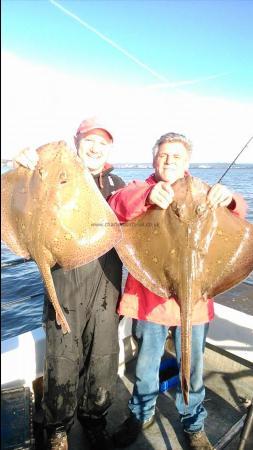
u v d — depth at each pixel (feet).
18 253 7.68
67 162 7.79
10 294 27.78
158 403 11.25
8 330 22.70
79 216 7.71
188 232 8.02
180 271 7.91
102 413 9.23
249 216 37.76
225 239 8.25
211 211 8.21
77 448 9.59
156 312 8.88
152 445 9.73
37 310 25.09
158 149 8.76
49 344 8.49
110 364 8.96
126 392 11.57
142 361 9.46
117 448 9.63
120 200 8.38
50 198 7.57
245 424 8.05
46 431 8.96
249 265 8.28
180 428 10.29
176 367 12.37
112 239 7.70
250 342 11.16
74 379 8.63
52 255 7.70
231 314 11.76
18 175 7.52
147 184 8.52
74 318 8.34
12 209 7.41
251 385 11.51
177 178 8.77
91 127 8.61
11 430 8.12
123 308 9.09
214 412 10.73
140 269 8.41
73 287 8.25
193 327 8.95
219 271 8.23
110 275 8.79
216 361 12.30
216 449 9.33
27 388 9.08
